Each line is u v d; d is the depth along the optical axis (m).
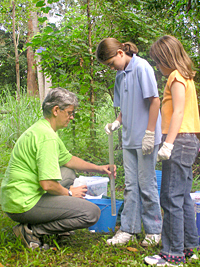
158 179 3.09
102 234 2.66
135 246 2.41
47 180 2.12
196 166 5.12
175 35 4.92
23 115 6.18
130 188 2.50
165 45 2.07
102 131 5.79
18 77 4.29
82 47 4.39
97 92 4.89
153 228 2.41
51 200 2.22
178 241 2.01
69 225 2.24
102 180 2.89
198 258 2.06
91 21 4.47
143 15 4.56
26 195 2.17
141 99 2.40
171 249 2.03
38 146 2.16
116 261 2.08
